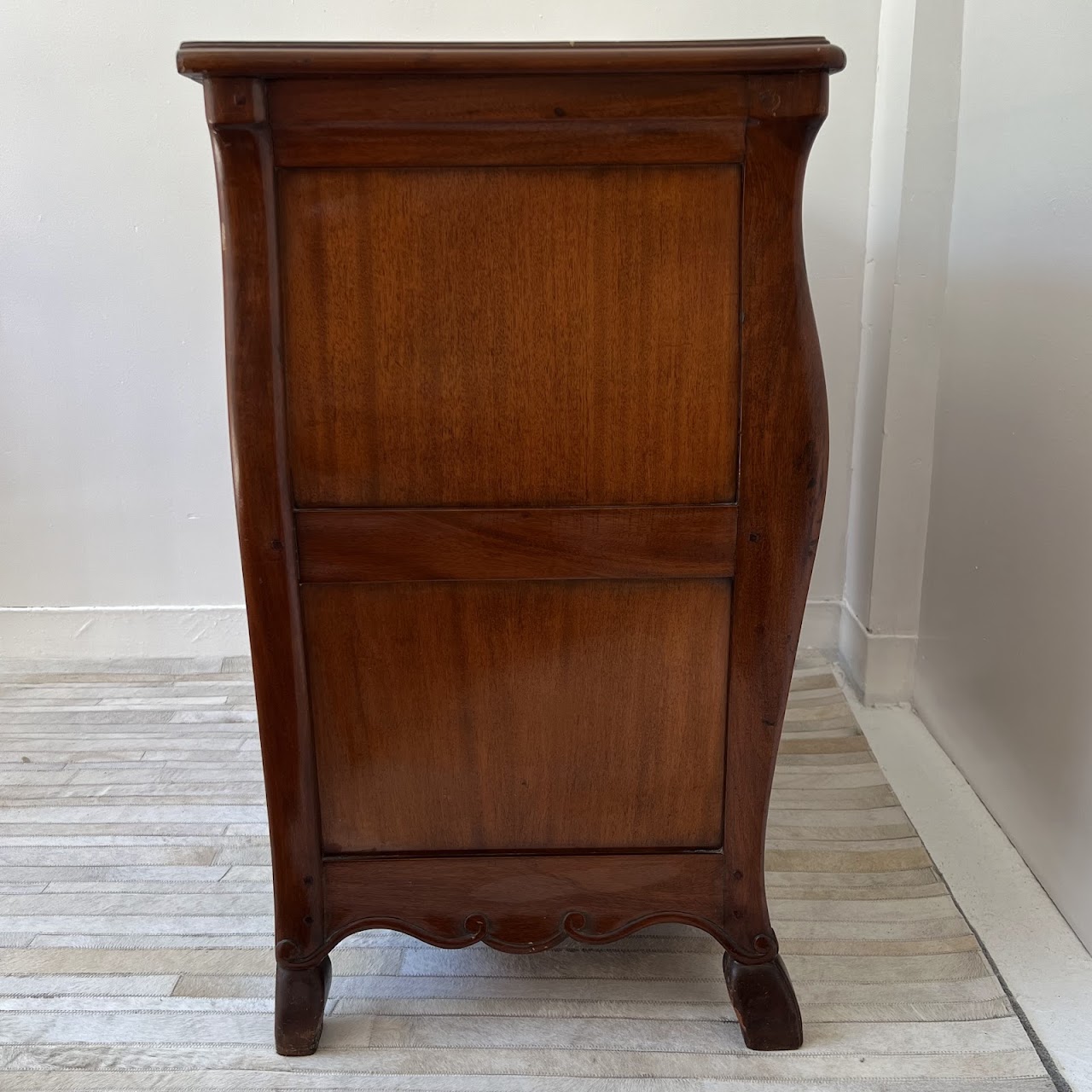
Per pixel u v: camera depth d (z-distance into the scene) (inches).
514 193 32.0
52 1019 41.9
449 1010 42.3
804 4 66.1
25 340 71.8
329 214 32.1
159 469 74.7
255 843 54.8
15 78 67.0
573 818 38.8
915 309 64.1
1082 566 46.4
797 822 55.7
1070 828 47.4
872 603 69.1
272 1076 38.9
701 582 35.9
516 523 34.7
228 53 29.7
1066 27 47.3
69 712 69.9
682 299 33.1
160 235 70.1
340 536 34.8
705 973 44.6
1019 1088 37.9
